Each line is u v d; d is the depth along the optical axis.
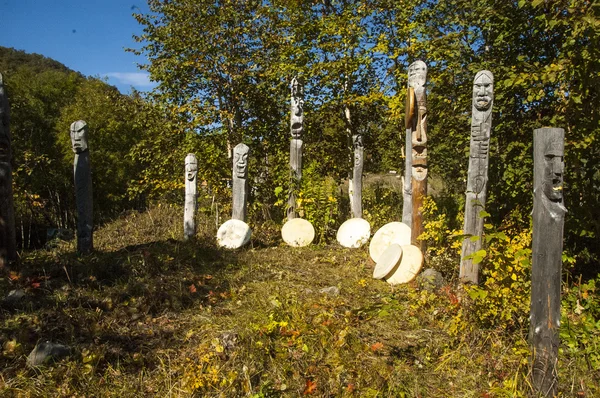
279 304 4.62
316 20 10.47
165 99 11.21
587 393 3.18
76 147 6.61
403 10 9.42
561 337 3.84
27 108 14.35
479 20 7.04
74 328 3.88
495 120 6.86
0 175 5.59
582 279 5.65
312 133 11.95
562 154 3.02
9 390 3.04
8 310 4.24
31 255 6.61
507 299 3.84
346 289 5.42
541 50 6.41
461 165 8.74
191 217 8.20
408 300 4.94
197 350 3.59
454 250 6.17
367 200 11.68
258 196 11.00
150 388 3.22
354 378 3.34
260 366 3.44
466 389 3.28
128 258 5.77
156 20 11.66
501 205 6.96
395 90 10.42
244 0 11.60
